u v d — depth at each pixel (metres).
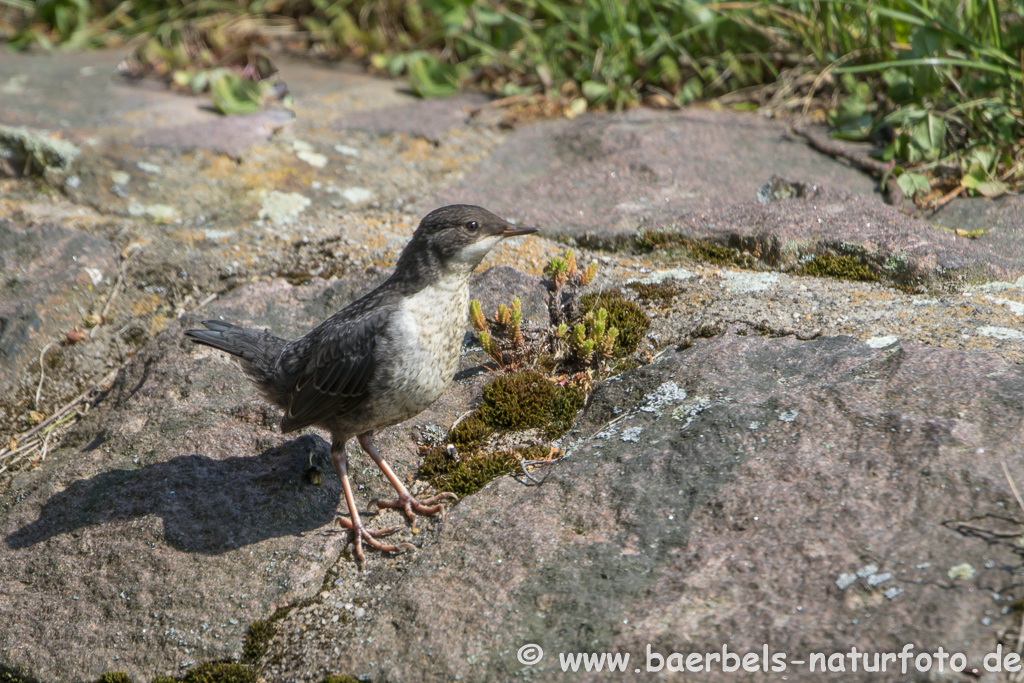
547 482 5.43
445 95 11.11
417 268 5.54
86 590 5.34
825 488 4.75
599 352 6.52
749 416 5.43
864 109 9.35
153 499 5.70
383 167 9.51
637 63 10.90
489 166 9.48
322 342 5.62
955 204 7.86
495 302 7.00
